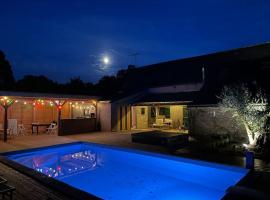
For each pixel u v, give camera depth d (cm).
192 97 1986
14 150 1335
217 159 1120
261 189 755
